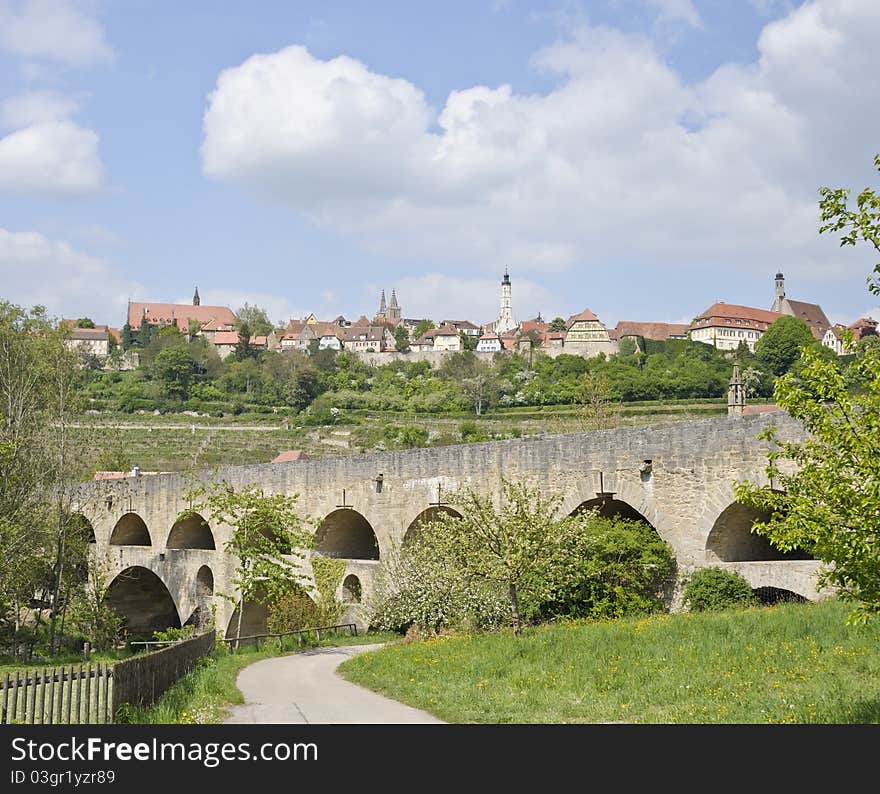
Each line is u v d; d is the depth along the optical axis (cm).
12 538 3775
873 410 1228
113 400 14600
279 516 3878
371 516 3972
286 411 14575
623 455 2905
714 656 1816
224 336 19950
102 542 5934
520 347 17888
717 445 2652
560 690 1756
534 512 2712
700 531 2678
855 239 1236
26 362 4319
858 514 1224
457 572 2712
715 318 18262
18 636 4331
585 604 2831
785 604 2381
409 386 15300
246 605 4756
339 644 3509
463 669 2084
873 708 1325
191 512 4438
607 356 16300
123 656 3950
